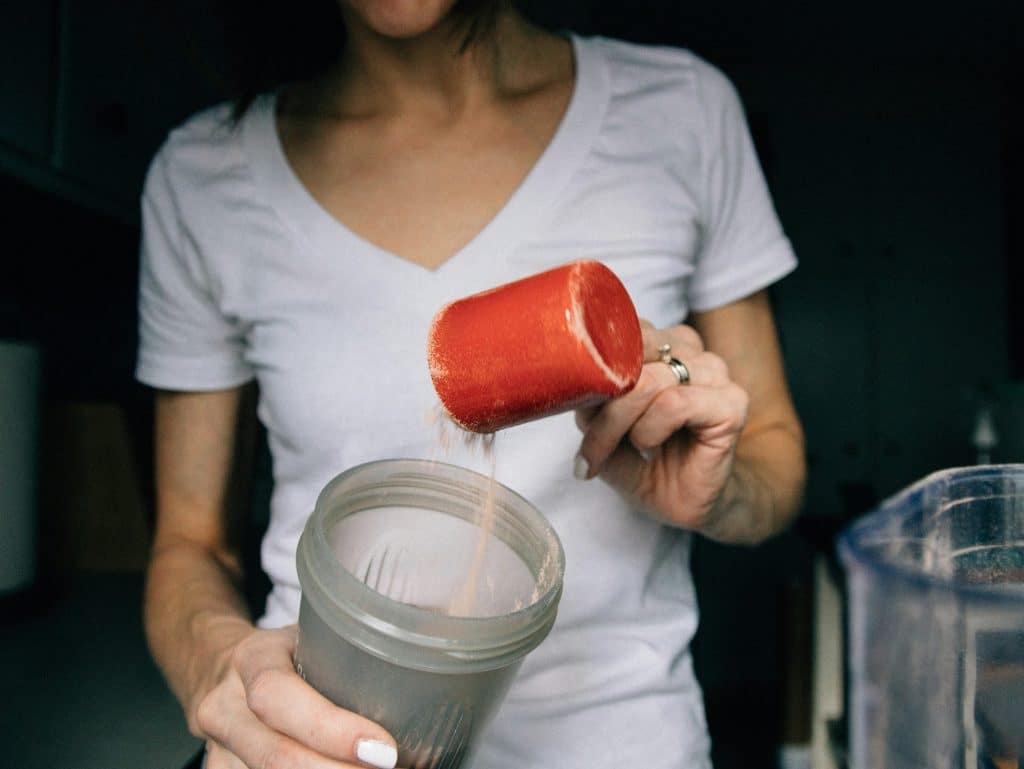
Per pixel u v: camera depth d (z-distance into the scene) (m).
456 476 0.49
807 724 2.36
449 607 0.49
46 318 1.64
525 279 0.42
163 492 0.87
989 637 0.28
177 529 0.85
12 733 0.85
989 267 2.92
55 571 1.50
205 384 0.83
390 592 0.49
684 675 0.74
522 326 0.40
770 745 2.66
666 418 0.53
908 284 2.93
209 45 0.90
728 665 2.89
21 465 1.26
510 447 0.69
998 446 2.33
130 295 1.78
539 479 0.69
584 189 0.72
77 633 1.18
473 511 0.49
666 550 0.74
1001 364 2.90
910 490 0.33
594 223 0.72
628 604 0.70
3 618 1.25
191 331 0.82
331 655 0.42
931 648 0.28
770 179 2.96
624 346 0.42
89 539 1.51
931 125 2.94
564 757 0.68
